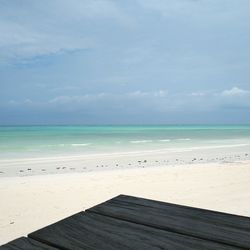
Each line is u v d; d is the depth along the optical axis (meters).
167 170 13.77
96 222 1.66
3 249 1.39
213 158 19.73
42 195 9.25
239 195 9.04
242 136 53.66
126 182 11.16
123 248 1.36
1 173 13.93
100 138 47.25
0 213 7.48
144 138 46.56
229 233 1.49
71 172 14.21
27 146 30.14
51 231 1.56
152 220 1.67
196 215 1.74
